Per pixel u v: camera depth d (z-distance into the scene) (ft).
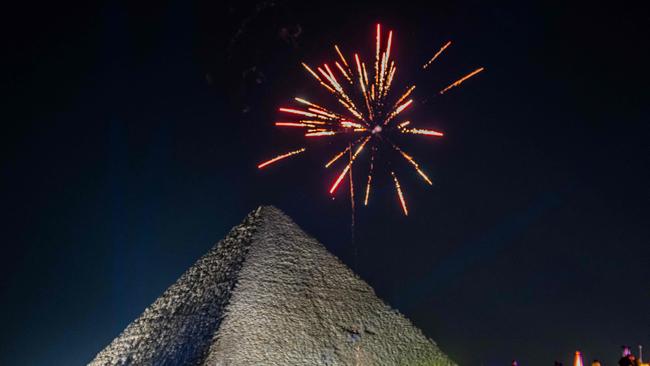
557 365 46.93
